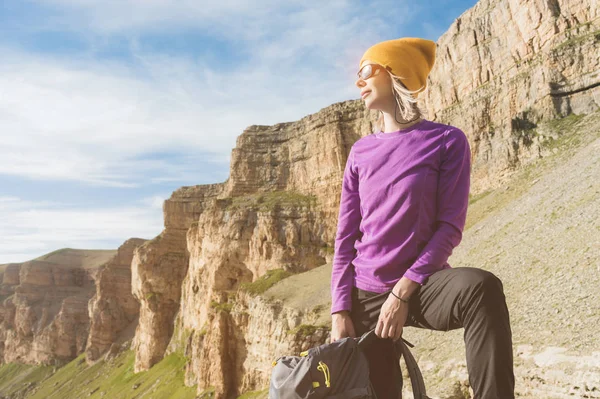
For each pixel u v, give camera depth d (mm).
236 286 77188
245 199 85688
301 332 41625
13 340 153500
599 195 25578
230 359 58281
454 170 2895
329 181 77500
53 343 139750
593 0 46406
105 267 133625
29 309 154000
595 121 42562
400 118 3137
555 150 43406
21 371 141750
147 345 101938
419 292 2738
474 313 2439
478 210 44344
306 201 77875
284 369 2650
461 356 17031
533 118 48812
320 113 84375
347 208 3344
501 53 54875
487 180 49844
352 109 79750
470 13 60906
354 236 3303
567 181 33219
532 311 17516
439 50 64812
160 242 111812
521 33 52344
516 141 47875
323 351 2637
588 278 17297
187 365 74938
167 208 114938
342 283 3189
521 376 13695
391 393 3059
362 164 3146
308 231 74438
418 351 20031
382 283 2934
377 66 3166
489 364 2377
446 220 2818
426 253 2734
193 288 90312
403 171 2914
